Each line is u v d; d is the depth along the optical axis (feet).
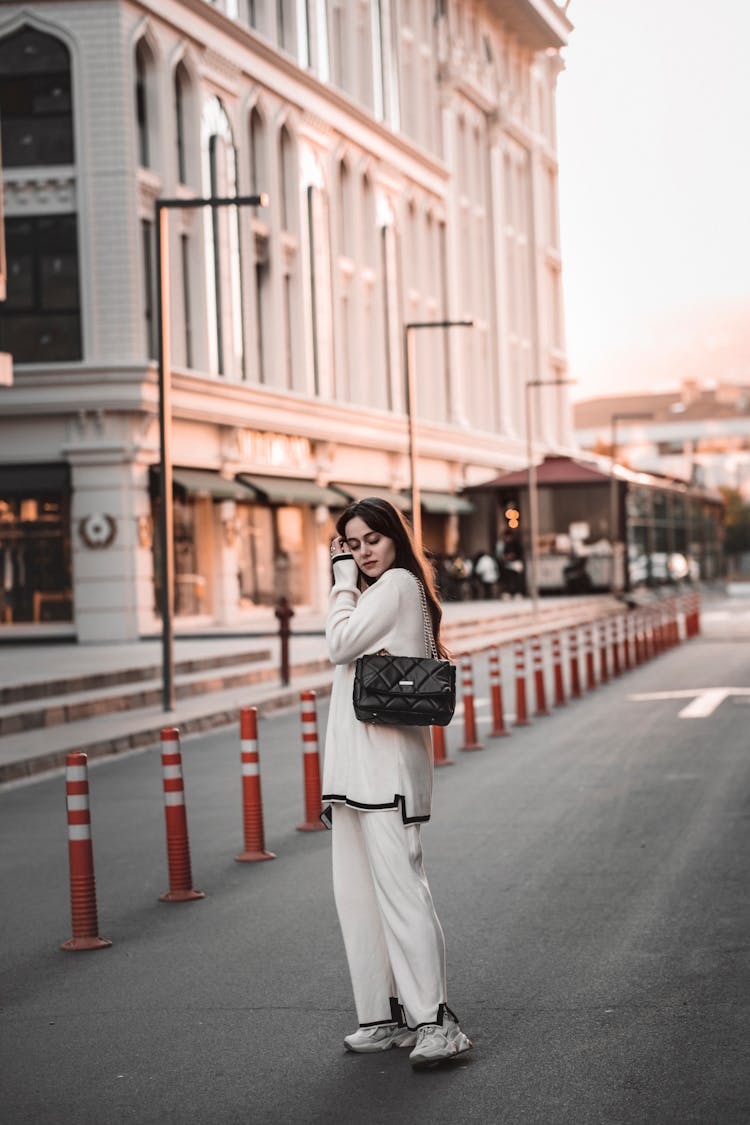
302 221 148.15
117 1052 19.90
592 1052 18.99
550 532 208.44
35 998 22.93
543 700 65.10
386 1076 18.33
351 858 19.42
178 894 29.81
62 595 114.62
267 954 25.00
